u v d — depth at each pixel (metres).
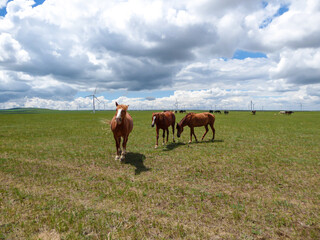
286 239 2.90
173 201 4.13
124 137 7.64
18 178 5.52
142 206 3.90
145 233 2.99
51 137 13.52
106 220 3.34
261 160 7.44
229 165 6.84
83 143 11.30
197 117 10.94
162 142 11.62
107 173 6.10
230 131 16.70
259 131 16.62
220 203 4.06
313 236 2.95
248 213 3.63
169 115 10.93
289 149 9.37
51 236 2.91
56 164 7.02
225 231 3.07
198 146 10.19
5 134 14.88
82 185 5.02
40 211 3.65
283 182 5.29
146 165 6.97
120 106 6.98
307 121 29.97
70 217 3.44
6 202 4.02
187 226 3.19
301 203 4.09
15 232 3.00
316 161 7.27
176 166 6.80
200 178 5.64
